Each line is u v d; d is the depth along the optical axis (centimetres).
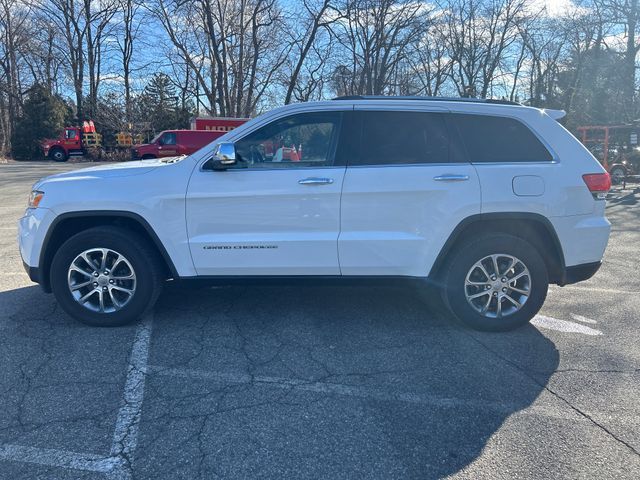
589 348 409
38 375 354
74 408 314
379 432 293
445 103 433
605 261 705
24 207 1181
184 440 283
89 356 384
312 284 432
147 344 406
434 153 425
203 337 421
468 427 299
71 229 445
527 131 434
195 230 422
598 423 304
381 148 425
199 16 2923
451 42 4291
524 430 296
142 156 2236
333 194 414
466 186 415
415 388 343
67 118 4538
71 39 4356
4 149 4062
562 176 425
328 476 256
